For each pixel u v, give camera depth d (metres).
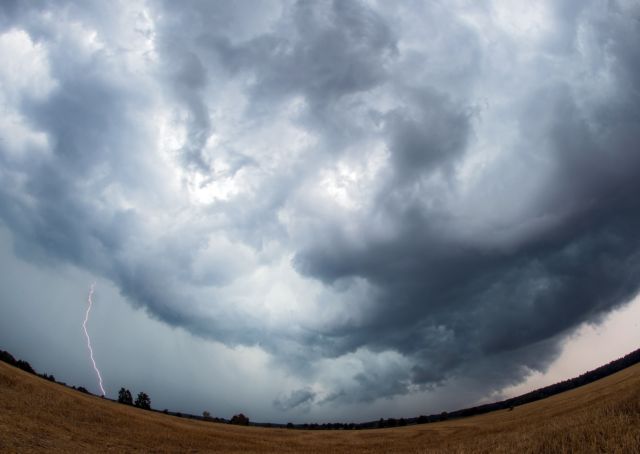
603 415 21.94
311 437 64.38
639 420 18.91
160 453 31.97
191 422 63.28
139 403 98.69
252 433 63.19
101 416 40.38
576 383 118.69
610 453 15.88
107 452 27.50
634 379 58.03
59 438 27.64
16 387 38.22
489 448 21.06
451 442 45.16
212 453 35.00
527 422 51.72
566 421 24.62
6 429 25.42
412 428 75.12
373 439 62.16
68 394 46.44
